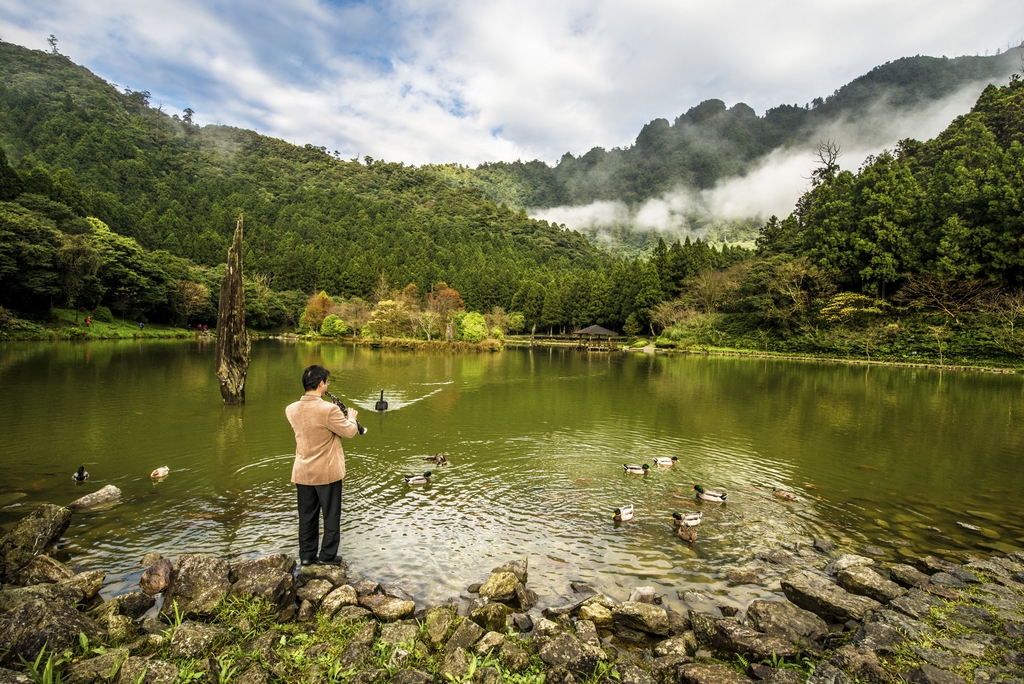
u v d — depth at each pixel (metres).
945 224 49.06
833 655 4.76
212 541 7.19
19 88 148.38
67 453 11.48
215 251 99.94
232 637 4.78
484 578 6.48
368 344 63.53
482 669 4.45
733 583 6.55
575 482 10.49
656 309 72.62
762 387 27.47
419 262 118.94
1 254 40.19
